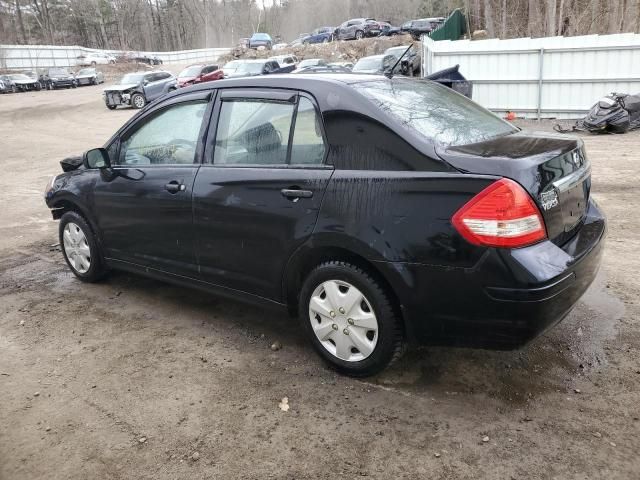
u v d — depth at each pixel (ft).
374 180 9.70
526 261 8.61
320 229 10.23
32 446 9.39
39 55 208.74
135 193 13.74
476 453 8.72
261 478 8.43
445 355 11.60
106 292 16.06
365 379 10.87
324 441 9.18
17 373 11.75
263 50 154.71
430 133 9.96
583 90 46.11
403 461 8.63
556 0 79.56
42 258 19.70
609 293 14.24
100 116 83.25
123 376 11.44
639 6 72.49
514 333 8.95
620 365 10.96
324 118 10.52
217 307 14.70
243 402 10.36
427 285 9.27
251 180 11.35
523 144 10.18
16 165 44.39
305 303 11.12
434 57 50.24
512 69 47.91
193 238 12.67
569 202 10.05
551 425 9.30
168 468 8.72
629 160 31.32
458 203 8.91
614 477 8.11
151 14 349.00
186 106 13.11
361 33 155.02
